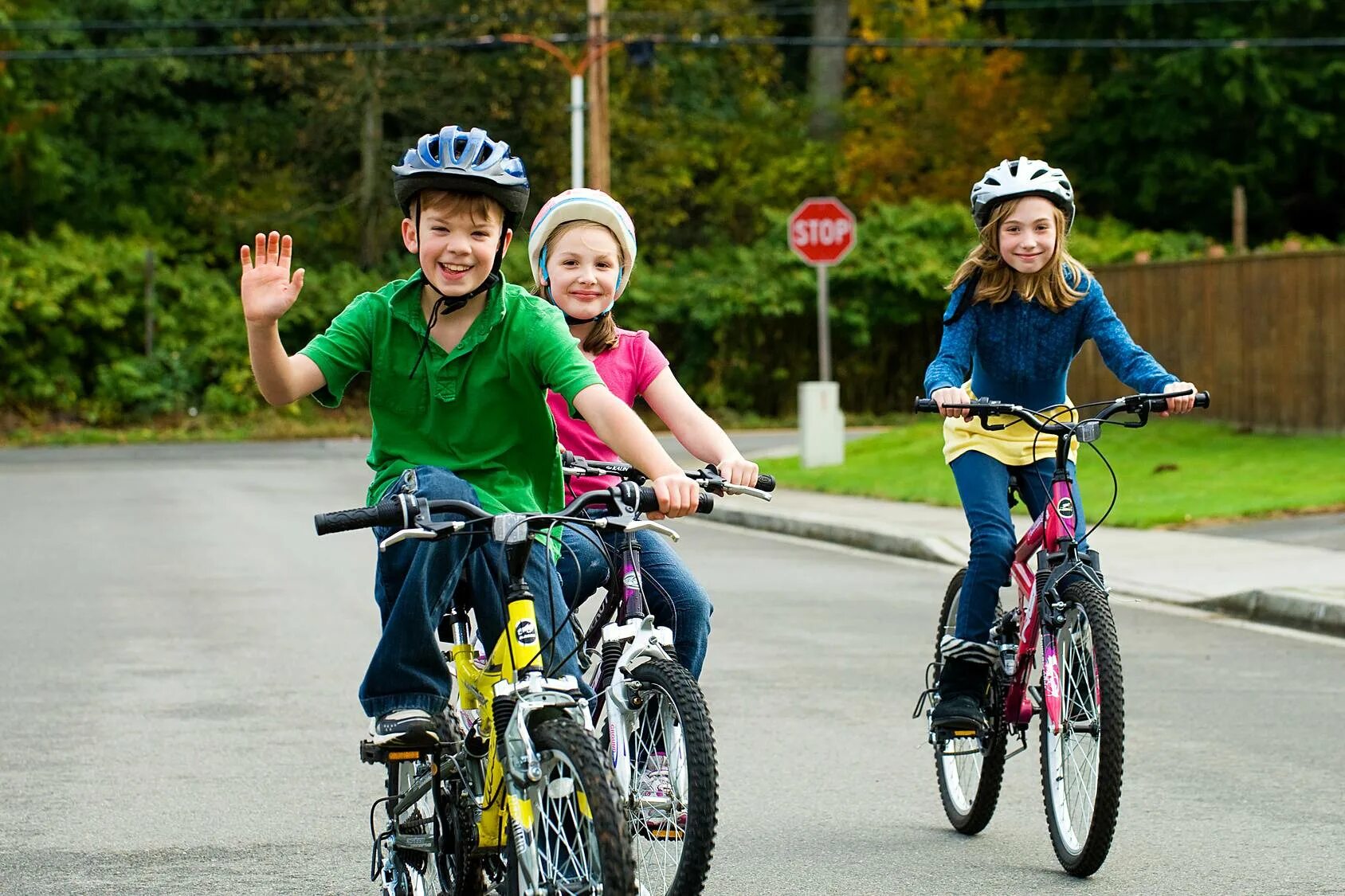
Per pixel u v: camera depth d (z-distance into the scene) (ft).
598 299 30.83
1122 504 91.91
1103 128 239.09
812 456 130.21
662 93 258.16
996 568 34.58
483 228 25.09
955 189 237.66
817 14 264.93
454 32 226.58
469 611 26.58
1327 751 42.29
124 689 50.98
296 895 30.91
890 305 224.74
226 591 72.08
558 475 26.27
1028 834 35.55
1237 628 61.87
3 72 219.82
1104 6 239.71
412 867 27.53
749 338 225.76
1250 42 195.31
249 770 40.78
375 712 25.71
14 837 34.99
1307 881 31.48
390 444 25.99
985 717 34.88
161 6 242.99
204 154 249.75
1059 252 35.19
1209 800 37.55
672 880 24.50
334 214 243.81
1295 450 111.14
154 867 32.76
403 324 25.46
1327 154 238.48
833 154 250.16
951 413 33.19
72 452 179.73
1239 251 174.40
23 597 70.44
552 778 22.74
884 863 33.14
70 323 212.64
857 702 48.67
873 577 77.61
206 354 214.90
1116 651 31.27
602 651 27.73
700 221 259.60
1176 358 132.16
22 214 235.40
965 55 240.73
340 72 225.56
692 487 23.41
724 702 48.57
